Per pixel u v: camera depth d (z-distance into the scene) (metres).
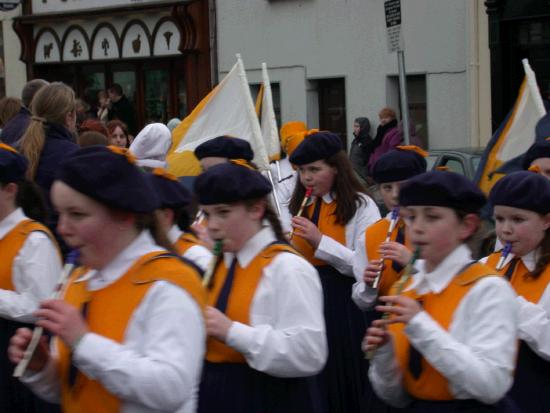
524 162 5.33
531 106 6.95
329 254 5.67
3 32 22.83
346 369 5.80
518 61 15.30
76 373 3.08
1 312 4.36
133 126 18.03
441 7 15.73
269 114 8.59
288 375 3.81
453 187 3.53
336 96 17.62
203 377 3.95
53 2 21.45
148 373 2.84
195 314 2.97
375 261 5.13
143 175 3.05
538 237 4.38
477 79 15.52
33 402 4.45
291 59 17.83
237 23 18.56
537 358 4.25
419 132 16.52
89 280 3.11
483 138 15.58
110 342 2.91
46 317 2.91
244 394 3.90
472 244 3.69
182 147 7.60
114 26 20.45
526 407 4.24
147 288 2.96
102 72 21.25
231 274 3.98
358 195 5.94
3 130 6.50
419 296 3.65
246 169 3.93
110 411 2.99
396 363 3.67
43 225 4.62
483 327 3.45
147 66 20.36
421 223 3.57
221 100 7.64
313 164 5.90
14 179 4.45
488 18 15.29
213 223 3.92
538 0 14.68
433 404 3.57
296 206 6.16
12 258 4.41
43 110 5.56
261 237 3.97
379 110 16.62
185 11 18.84
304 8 17.52
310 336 3.81
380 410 4.43
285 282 3.85
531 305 4.21
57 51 21.62
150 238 3.10
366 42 16.69
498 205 4.43
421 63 16.06
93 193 2.90
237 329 3.77
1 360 4.45
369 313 5.82
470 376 3.34
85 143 6.73
